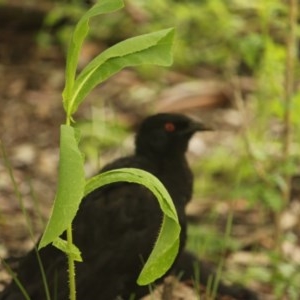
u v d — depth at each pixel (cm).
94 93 1593
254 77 1575
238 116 1530
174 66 1659
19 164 1401
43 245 551
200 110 1569
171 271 950
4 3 1717
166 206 585
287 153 1120
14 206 1259
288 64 1109
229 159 1399
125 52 584
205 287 1032
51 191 1332
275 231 1142
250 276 1061
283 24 1179
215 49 1641
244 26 1520
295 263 1122
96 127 1462
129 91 1600
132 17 1692
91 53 1683
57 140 1481
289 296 1062
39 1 1723
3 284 992
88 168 1384
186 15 1554
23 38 1731
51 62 1697
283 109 1119
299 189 1316
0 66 1680
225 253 1153
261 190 1071
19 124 1520
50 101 1585
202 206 1299
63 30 1694
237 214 1284
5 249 1120
